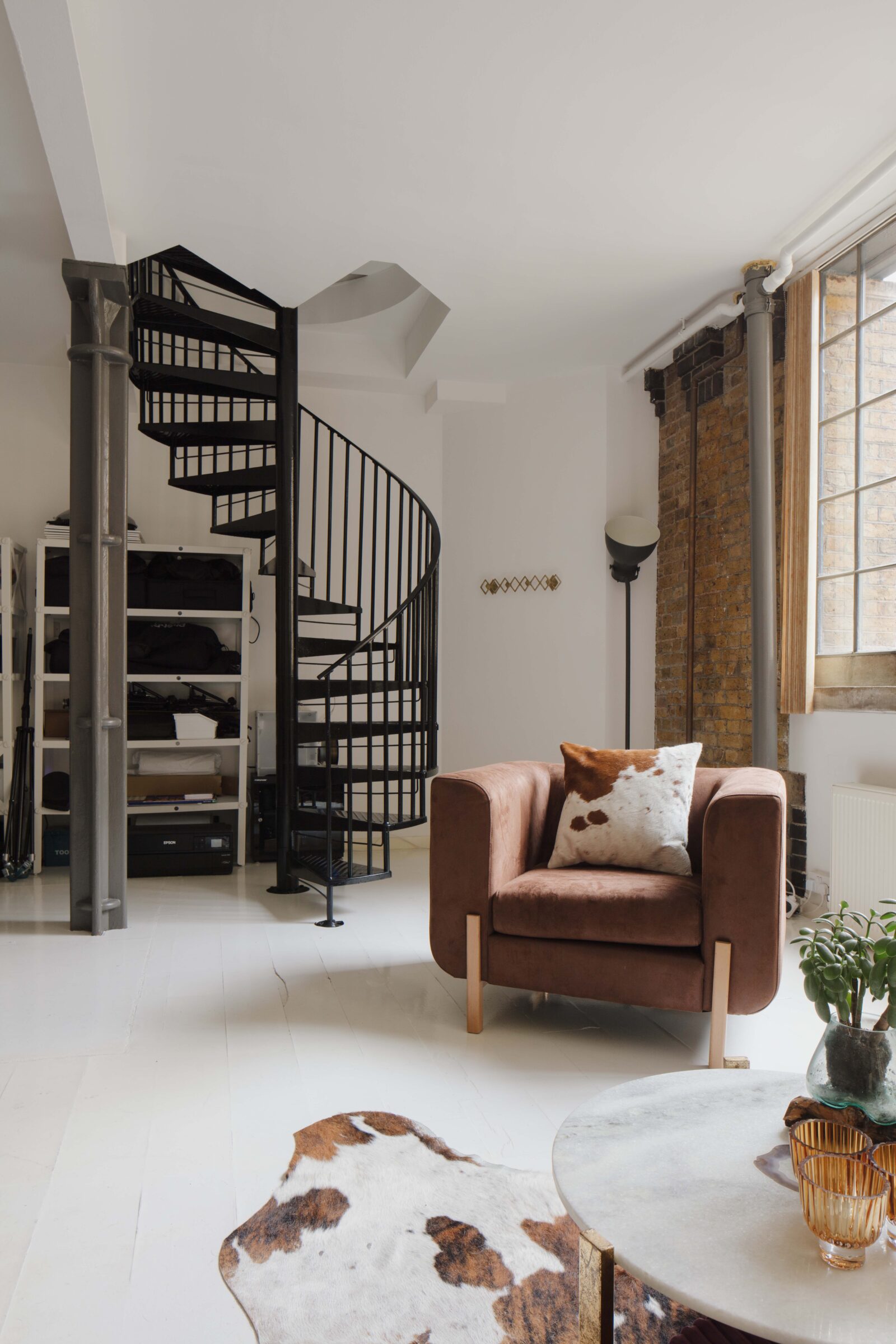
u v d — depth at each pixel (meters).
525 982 2.75
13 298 4.84
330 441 5.21
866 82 3.08
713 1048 2.54
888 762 3.82
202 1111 2.26
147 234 4.11
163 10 2.75
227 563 5.55
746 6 2.73
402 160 3.54
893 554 3.87
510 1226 1.74
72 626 3.99
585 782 3.17
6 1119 2.21
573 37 2.87
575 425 5.96
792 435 4.33
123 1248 1.68
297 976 3.36
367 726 4.89
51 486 5.83
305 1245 1.68
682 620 5.58
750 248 4.29
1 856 5.11
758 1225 1.13
